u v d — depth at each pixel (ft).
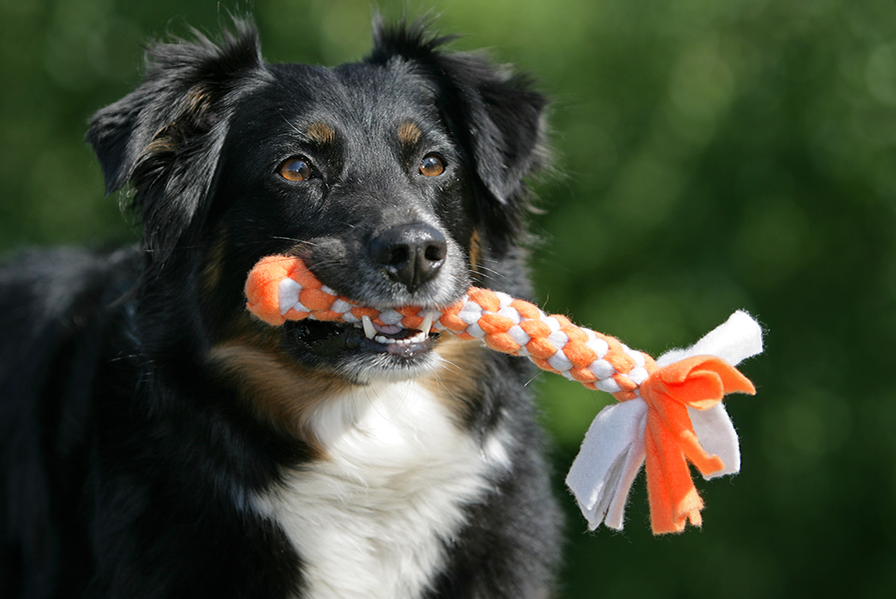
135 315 14.03
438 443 13.50
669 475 10.28
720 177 30.40
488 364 13.92
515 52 29.01
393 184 13.20
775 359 30.37
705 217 30.71
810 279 31.42
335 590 13.24
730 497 30.78
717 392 9.87
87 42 34.86
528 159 14.96
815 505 30.45
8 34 35.12
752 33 30.86
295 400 13.20
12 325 17.92
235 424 13.16
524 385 14.58
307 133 13.28
